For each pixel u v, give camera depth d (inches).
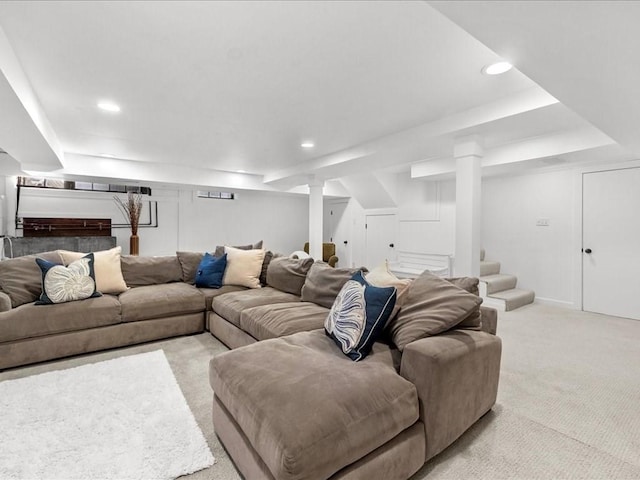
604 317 161.6
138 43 76.4
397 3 63.1
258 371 59.4
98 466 57.4
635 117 91.5
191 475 56.7
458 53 80.4
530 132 122.0
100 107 114.5
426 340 63.6
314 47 78.4
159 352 110.2
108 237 215.0
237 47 78.1
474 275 126.3
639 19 50.7
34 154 145.1
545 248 189.5
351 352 66.4
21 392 81.9
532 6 49.0
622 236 162.7
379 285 81.7
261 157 190.4
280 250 307.6
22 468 56.6
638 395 85.0
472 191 125.0
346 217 310.8
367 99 107.7
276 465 42.8
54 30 71.0
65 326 103.3
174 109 116.6
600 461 60.6
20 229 190.2
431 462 60.1
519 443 65.5
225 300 123.1
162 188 238.8
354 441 46.8
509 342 125.0
